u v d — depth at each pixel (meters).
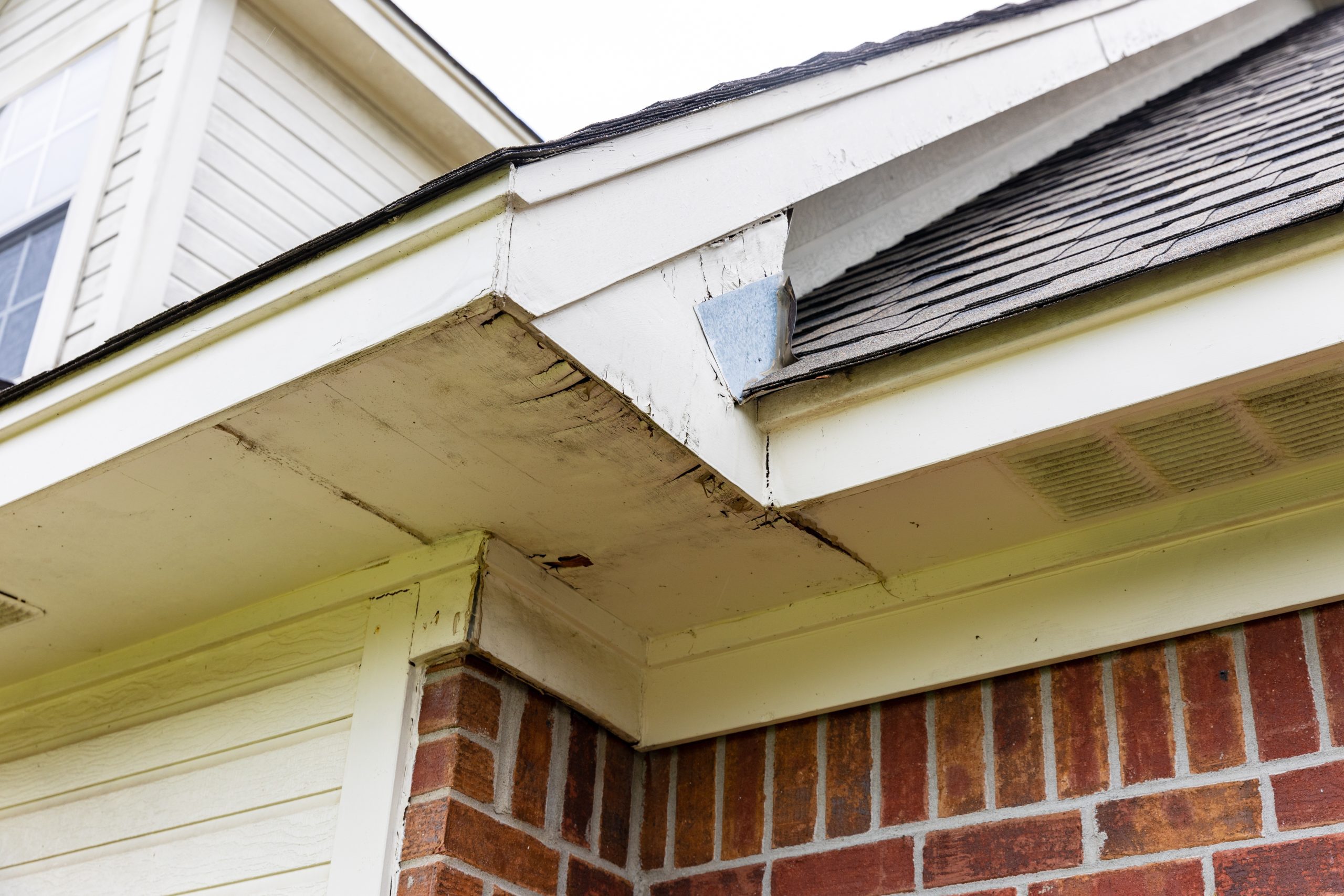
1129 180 2.17
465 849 1.73
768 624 2.00
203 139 3.38
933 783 1.80
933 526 1.75
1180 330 1.44
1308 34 3.36
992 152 2.79
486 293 1.34
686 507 1.73
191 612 2.12
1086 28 2.91
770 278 1.86
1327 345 1.34
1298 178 1.56
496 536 1.87
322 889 1.77
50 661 2.29
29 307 3.27
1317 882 1.45
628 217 1.59
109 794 2.16
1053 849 1.65
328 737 1.92
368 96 4.05
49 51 3.82
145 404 1.66
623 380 1.50
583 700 1.99
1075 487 1.65
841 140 2.16
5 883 2.20
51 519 1.83
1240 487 1.64
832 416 1.69
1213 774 1.58
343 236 1.49
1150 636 1.67
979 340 1.57
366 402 1.55
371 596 1.97
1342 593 1.55
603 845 1.98
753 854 1.92
